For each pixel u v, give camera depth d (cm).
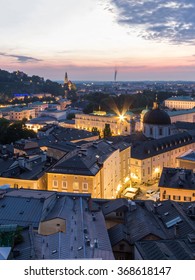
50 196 9912
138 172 18638
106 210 10169
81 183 12925
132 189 16825
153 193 16588
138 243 7681
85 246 7412
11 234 7350
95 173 12962
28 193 10294
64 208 9456
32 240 7362
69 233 8075
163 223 9531
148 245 7556
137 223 9119
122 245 8312
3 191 10300
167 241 7806
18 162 13812
